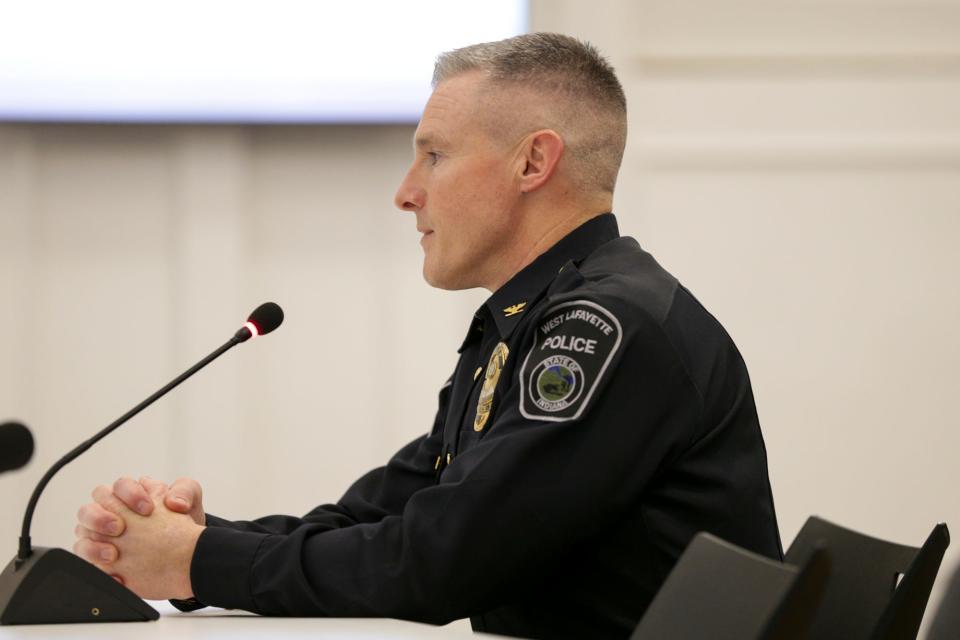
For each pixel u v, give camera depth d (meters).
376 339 9.80
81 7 9.34
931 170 9.44
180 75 9.41
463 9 9.43
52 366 9.66
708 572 2.83
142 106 9.41
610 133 4.71
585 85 4.68
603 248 4.50
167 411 9.66
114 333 9.68
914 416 9.33
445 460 4.57
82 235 9.72
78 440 9.62
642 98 9.48
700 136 9.48
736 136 9.45
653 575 3.90
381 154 9.88
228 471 9.55
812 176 9.44
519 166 4.60
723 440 4.05
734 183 9.44
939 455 9.30
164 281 9.73
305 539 3.79
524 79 4.63
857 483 9.30
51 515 9.55
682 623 2.81
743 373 4.26
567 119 4.62
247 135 9.77
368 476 5.16
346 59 9.47
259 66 9.45
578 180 4.64
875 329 9.37
